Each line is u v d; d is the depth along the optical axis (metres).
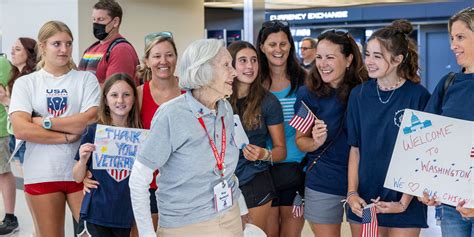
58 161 3.98
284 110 4.21
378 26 9.66
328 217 3.88
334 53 3.78
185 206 2.77
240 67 3.87
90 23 7.26
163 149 2.73
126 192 3.77
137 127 3.87
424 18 9.59
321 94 3.88
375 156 3.48
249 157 3.78
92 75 4.17
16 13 7.86
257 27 6.52
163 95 3.96
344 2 8.86
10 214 6.11
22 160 4.30
